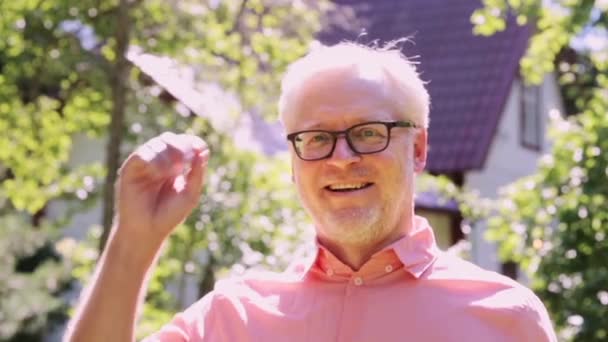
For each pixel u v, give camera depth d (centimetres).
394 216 230
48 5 886
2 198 1177
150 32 875
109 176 771
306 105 230
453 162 1628
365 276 234
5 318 1233
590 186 779
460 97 1703
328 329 231
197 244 843
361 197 226
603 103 813
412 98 232
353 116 226
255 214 845
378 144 227
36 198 1002
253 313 239
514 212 820
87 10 877
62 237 1420
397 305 229
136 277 205
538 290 782
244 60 892
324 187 229
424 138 241
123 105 791
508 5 884
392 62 234
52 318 1279
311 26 922
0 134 991
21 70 939
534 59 928
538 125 1911
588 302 753
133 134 905
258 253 820
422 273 232
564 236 778
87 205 989
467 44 1780
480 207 967
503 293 229
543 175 809
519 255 806
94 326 202
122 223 206
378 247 235
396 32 1859
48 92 1094
